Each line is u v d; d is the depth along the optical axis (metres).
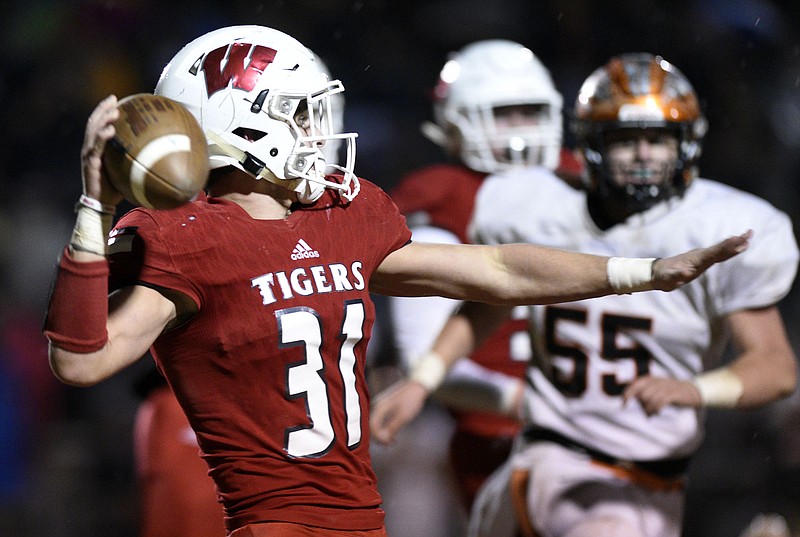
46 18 40.72
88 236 8.98
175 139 9.03
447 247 10.96
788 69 37.97
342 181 10.98
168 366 10.12
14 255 36.16
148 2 41.41
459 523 29.31
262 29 10.56
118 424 31.81
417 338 18.91
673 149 14.80
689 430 15.03
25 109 39.84
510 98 20.23
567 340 15.14
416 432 30.44
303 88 10.27
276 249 10.08
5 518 29.83
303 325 10.01
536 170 16.08
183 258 9.74
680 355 14.89
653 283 10.39
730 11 38.62
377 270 10.90
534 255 10.77
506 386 17.58
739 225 14.68
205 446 10.16
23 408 30.67
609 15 40.31
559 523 14.91
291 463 10.01
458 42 42.66
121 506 30.84
